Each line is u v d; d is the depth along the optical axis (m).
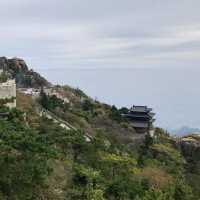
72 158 61.38
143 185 63.44
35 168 47.16
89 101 122.81
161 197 61.97
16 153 50.47
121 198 54.47
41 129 69.75
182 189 70.00
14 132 57.69
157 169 79.44
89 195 50.47
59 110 101.38
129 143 104.31
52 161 55.50
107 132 103.38
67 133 70.88
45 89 120.06
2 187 43.81
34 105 93.62
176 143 120.38
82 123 99.31
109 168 63.62
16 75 129.88
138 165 77.00
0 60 132.75
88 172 54.38
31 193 45.09
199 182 87.50
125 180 59.91
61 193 49.09
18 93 97.50
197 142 120.25
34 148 54.69
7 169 44.97
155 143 110.31
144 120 124.19
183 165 103.06
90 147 68.56
